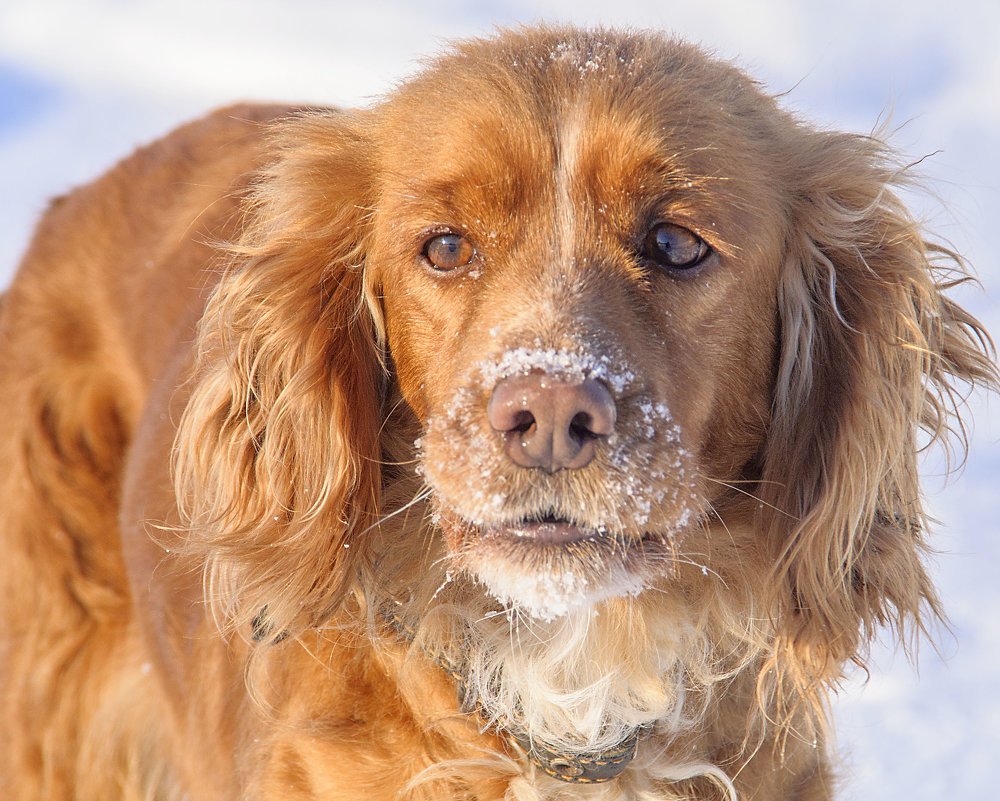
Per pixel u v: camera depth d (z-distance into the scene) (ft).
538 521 11.77
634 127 12.27
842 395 13.56
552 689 13.65
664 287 12.47
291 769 13.30
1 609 18.56
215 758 15.10
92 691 18.66
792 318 13.58
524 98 12.55
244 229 15.21
